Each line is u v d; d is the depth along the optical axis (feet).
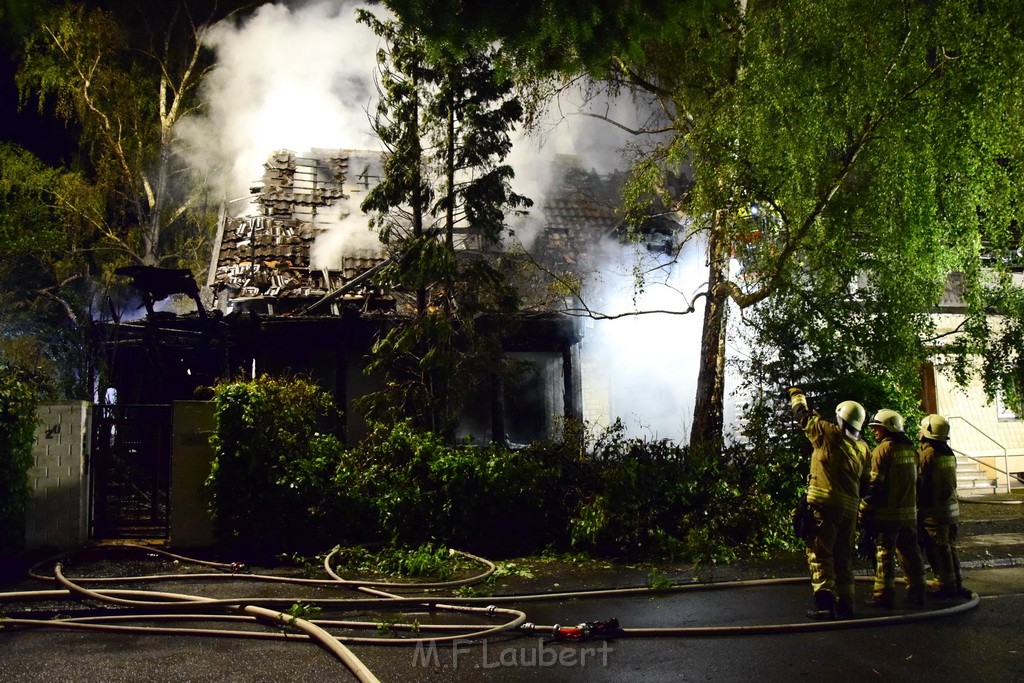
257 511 33.47
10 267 63.52
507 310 42.04
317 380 48.75
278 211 56.39
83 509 33.19
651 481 34.06
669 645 20.34
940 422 26.17
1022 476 53.47
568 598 25.99
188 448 34.19
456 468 34.27
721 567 30.96
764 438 38.14
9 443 31.04
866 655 19.33
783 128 37.81
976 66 36.11
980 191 38.32
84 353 52.39
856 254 38.68
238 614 22.97
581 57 26.07
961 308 52.85
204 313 46.50
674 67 43.01
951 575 25.62
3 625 21.79
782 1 38.70
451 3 24.03
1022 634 21.26
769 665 18.56
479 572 29.99
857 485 23.22
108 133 81.35
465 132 41.19
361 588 27.14
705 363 43.34
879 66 37.29
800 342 40.40
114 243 76.89
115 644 20.36
